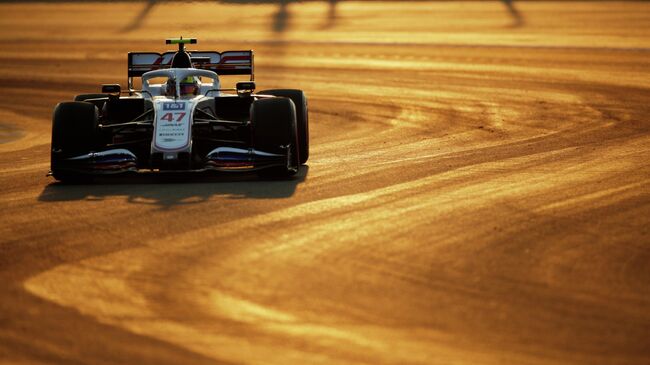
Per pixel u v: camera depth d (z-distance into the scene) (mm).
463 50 101500
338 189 36438
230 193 35594
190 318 22281
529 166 41594
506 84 76812
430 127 56750
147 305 23156
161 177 39344
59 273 25672
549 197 34781
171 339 21047
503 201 34031
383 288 24375
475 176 39094
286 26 129625
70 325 21891
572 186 36844
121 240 28891
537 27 125688
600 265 26453
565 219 31406
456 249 27844
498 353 20438
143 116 40469
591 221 31188
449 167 41438
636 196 34969
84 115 38188
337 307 23016
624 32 117500
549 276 25484
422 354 20328
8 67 94688
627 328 21922
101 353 20312
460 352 20469
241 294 23891
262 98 41375
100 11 147625
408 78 81938
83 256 27250
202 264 26344
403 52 100875
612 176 38969
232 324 21906
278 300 23469
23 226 30859
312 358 20047
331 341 20969
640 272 25922
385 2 167000
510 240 28781
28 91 79688
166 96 41156
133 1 156125
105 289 24312
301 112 42438
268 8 145625
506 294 24031
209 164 37531
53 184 38531
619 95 69125
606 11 145875
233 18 135625
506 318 22422
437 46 105938
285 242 28484
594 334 21547
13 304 23266
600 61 89875
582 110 62312
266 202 33906
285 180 38438
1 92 79312
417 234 29406
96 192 36312
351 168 41562
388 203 33750
